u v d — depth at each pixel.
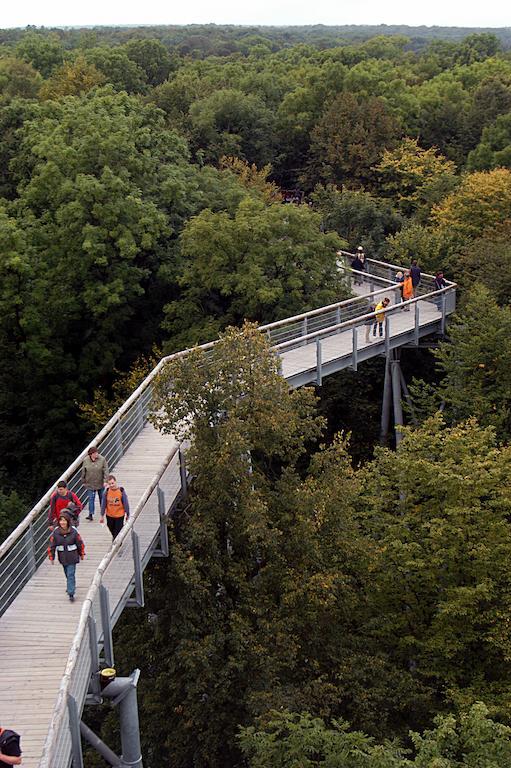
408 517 16.38
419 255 31.75
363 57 85.75
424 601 16.16
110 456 16.06
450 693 14.72
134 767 12.09
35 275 28.28
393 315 27.09
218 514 14.48
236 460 14.07
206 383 14.70
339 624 16.02
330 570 14.83
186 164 34.66
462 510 15.46
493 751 11.73
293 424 14.63
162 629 14.98
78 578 12.90
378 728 14.59
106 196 28.12
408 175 43.81
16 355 30.30
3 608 12.16
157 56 73.69
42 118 37.09
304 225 27.48
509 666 15.27
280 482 15.38
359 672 14.77
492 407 23.62
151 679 15.52
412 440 17.30
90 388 30.89
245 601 14.46
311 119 52.34
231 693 14.51
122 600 12.31
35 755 9.55
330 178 46.69
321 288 27.61
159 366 18.95
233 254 27.05
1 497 25.34
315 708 14.21
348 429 29.62
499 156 46.25
